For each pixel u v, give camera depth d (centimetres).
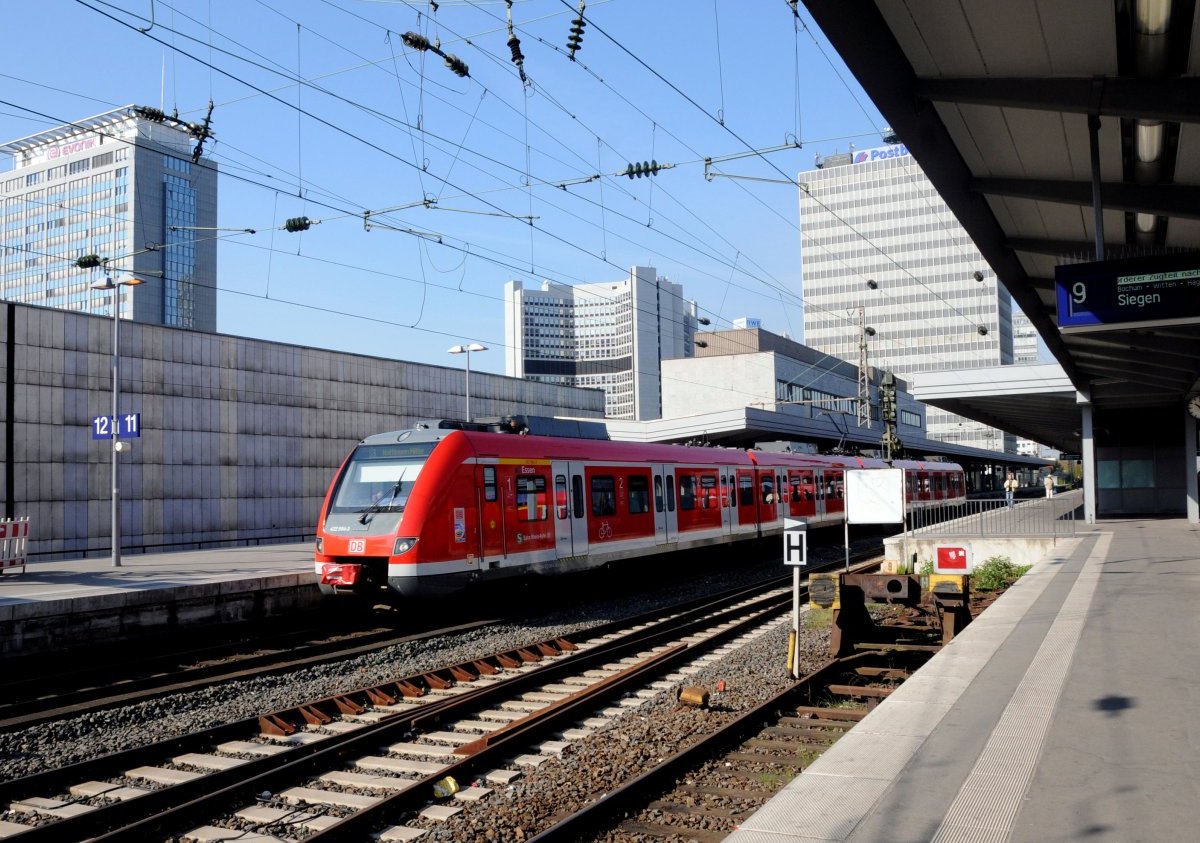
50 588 1648
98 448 3180
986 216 1438
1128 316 1115
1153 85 954
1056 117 1066
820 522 3275
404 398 4406
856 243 12781
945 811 514
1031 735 655
